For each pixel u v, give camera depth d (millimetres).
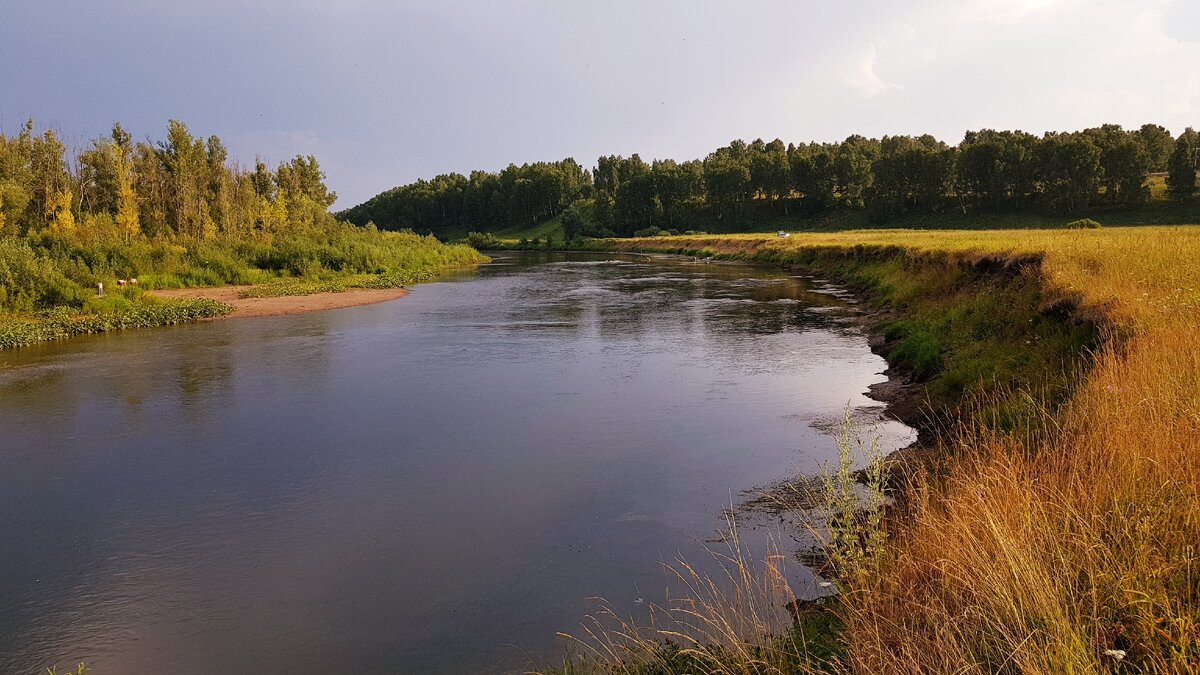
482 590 7152
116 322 26109
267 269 48625
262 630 6551
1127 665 3535
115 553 8156
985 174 114312
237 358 20000
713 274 51844
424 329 25500
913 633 4305
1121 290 12227
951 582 4832
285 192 80250
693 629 6004
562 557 7793
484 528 8609
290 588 7293
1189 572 3904
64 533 8695
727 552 7668
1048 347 12000
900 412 13094
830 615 5680
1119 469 5266
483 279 51562
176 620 6746
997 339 14414
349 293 39625
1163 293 11609
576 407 14203
